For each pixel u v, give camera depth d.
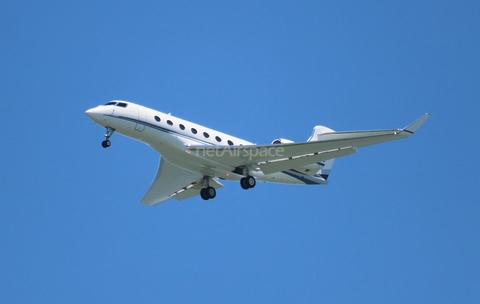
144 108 84.56
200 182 94.00
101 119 81.56
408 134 76.88
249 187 86.88
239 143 90.69
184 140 85.00
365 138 78.44
